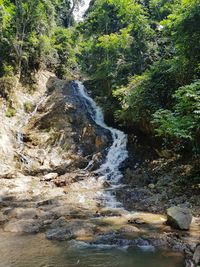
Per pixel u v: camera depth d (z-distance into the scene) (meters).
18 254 7.30
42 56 26.61
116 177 15.52
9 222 9.45
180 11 14.40
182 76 14.55
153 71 16.25
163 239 8.02
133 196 12.38
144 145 17.44
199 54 13.83
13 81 22.39
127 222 9.53
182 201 11.07
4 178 14.85
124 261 6.93
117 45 23.03
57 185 14.40
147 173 14.77
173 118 11.48
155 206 11.06
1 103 21.08
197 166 13.06
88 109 22.19
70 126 19.77
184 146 14.28
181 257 7.14
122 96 18.56
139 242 7.92
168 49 18.48
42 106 22.59
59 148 18.20
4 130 18.69
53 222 9.48
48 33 28.19
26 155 17.22
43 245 7.88
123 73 21.62
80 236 8.43
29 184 14.25
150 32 22.38
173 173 13.64
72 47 33.44
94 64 29.58
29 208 10.81
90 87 25.92
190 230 8.70
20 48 24.28
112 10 28.41
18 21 24.66
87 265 6.73
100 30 29.14
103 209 11.02
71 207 11.01
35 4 25.20
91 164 17.05
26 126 20.33
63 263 6.82
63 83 25.52
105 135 19.14
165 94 15.50
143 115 16.16
